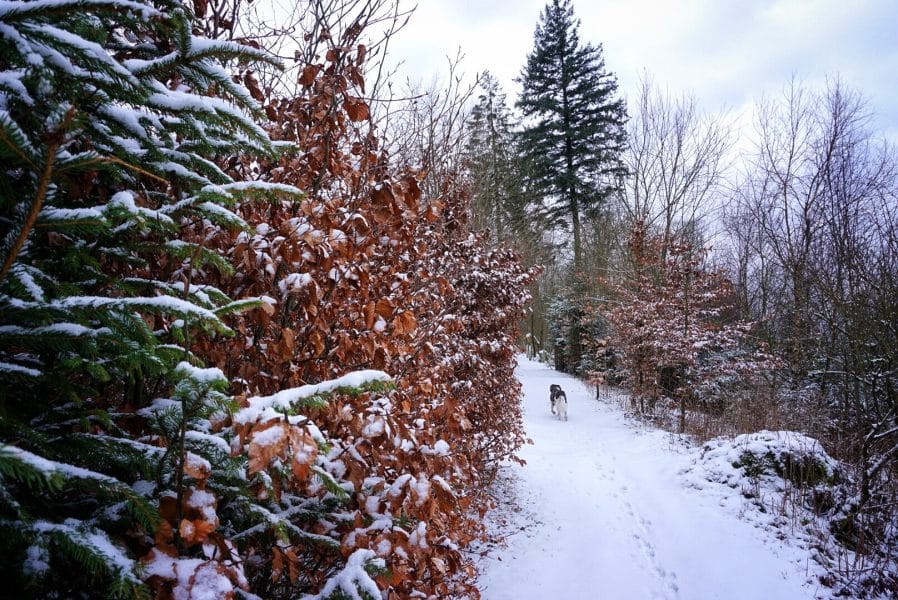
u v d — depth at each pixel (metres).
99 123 1.59
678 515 6.91
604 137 26.48
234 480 1.76
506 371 8.18
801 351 12.15
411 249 4.02
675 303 13.88
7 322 1.32
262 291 2.66
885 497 6.43
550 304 26.58
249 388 2.49
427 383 3.45
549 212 27.28
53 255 1.50
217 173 1.92
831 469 7.21
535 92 27.95
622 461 9.86
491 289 7.21
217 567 1.37
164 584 1.31
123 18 1.46
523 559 5.79
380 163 3.66
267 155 1.98
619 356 16.34
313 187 3.07
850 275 8.97
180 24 1.47
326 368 2.87
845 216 9.66
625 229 19.59
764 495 7.05
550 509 7.56
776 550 5.79
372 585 1.69
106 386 1.94
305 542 2.08
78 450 1.42
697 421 12.15
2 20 1.23
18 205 1.24
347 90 3.15
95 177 1.72
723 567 5.54
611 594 5.22
